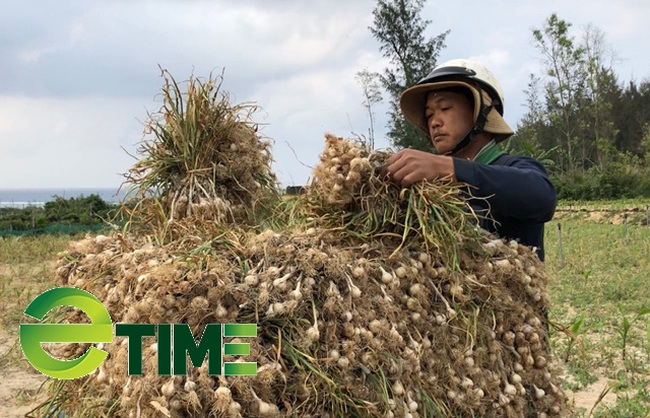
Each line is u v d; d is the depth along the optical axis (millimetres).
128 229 1425
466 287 1237
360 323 1075
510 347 1292
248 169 1526
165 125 1519
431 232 1226
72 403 1201
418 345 1139
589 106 25891
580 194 20453
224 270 1005
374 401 1060
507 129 1530
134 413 952
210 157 1496
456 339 1208
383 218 1246
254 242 1103
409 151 1263
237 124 1536
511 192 1311
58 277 1307
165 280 970
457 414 1202
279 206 1535
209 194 1459
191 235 1197
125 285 1068
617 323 4211
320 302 1062
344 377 1043
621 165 21703
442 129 1544
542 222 1428
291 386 996
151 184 1469
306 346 1012
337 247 1196
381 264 1174
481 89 1517
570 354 3457
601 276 6371
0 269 7219
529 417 1338
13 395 2781
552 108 26516
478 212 1350
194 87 1504
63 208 13805
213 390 938
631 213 14805
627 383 3010
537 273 1342
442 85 1510
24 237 10547
